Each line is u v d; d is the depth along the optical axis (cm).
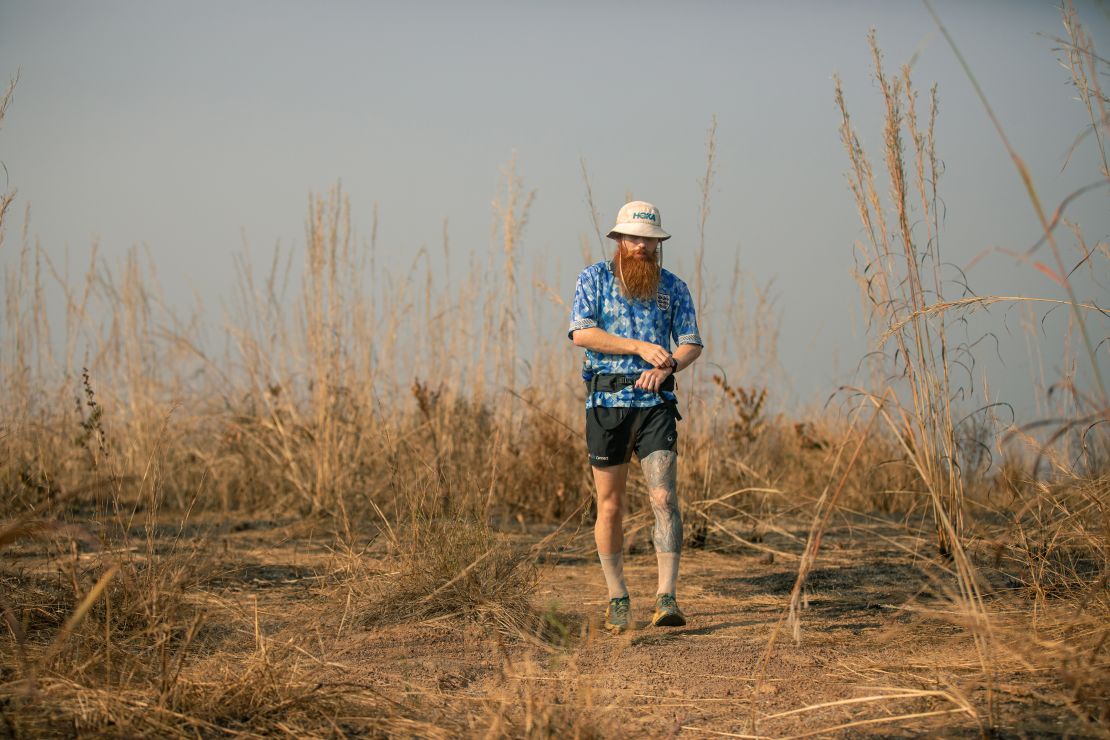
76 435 880
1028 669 394
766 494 847
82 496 835
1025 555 570
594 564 725
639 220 529
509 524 850
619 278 538
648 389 520
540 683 419
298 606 550
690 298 552
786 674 428
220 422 1027
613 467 532
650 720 372
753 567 710
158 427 966
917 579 621
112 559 507
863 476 912
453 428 950
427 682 418
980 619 412
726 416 886
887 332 543
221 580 602
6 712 340
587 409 539
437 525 590
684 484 802
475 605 538
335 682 407
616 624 525
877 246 666
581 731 345
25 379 906
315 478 908
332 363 966
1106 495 464
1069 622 434
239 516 887
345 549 659
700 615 560
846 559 717
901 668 419
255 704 369
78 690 363
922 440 651
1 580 509
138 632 449
